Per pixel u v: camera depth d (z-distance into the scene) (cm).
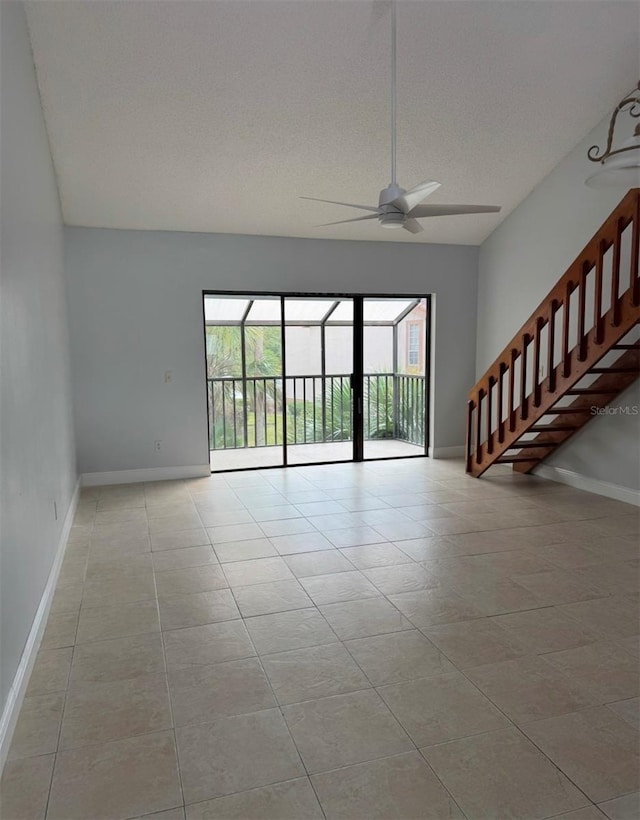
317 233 579
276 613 285
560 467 542
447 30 361
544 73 408
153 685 226
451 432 666
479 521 428
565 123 466
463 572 333
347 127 435
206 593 309
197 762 184
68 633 268
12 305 242
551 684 225
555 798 169
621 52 399
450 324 647
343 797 169
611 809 164
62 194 471
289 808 166
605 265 473
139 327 544
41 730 200
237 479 570
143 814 164
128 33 338
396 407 708
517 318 589
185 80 376
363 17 345
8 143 253
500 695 218
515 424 505
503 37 372
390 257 617
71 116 392
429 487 532
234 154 450
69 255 518
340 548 375
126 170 454
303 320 637
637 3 361
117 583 323
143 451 560
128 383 546
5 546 203
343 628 270
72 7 317
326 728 200
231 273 566
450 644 255
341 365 649
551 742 192
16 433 235
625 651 249
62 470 397
